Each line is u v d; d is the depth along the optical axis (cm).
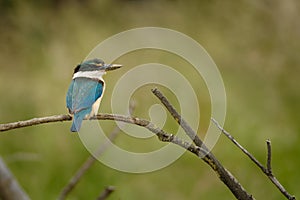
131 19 1838
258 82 1375
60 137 1218
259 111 1270
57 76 1502
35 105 1439
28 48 1742
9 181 513
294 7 1556
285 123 1233
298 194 1019
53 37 1795
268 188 1048
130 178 1084
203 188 1098
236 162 1134
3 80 1548
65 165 1139
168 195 1082
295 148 1126
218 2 1672
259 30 1544
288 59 1438
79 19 1834
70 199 1037
